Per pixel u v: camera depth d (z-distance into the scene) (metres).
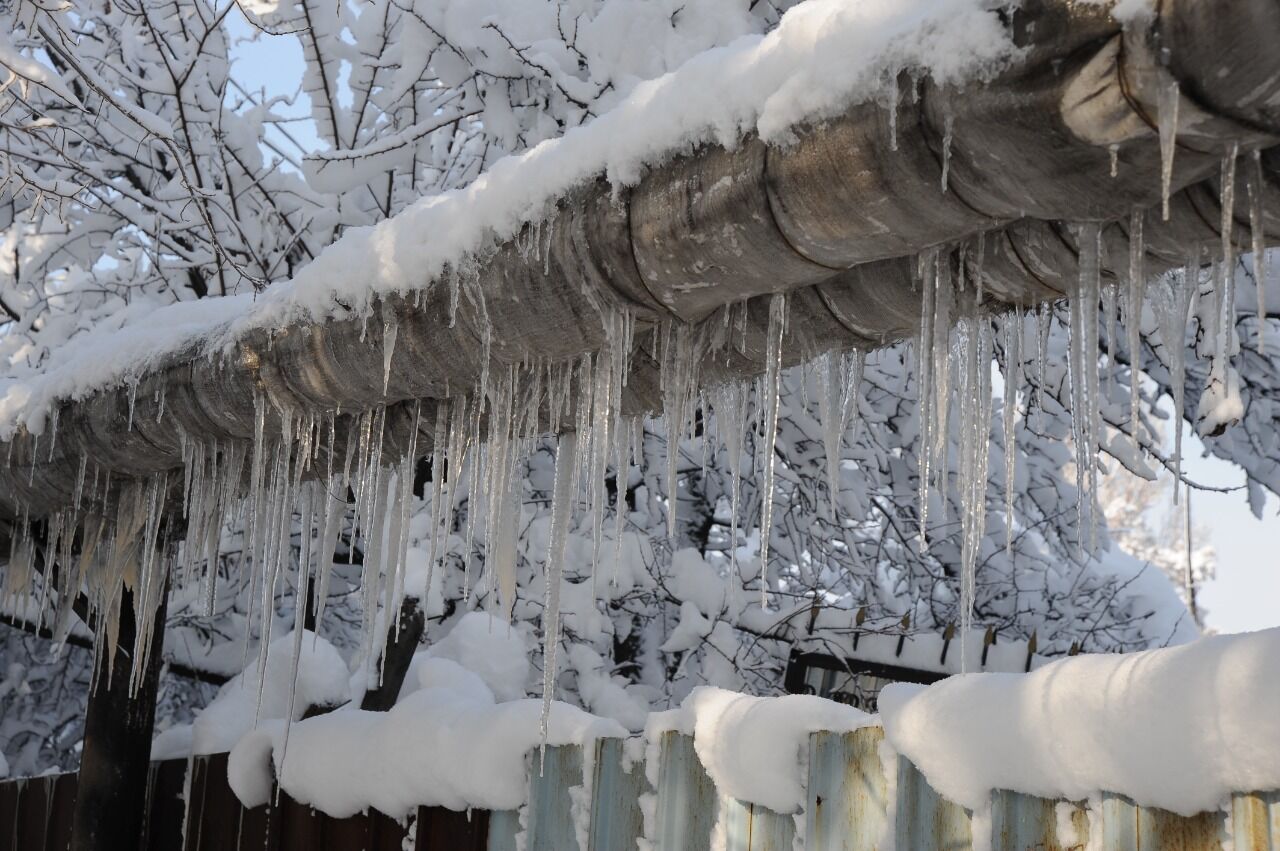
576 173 2.38
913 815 2.44
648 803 3.12
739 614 6.77
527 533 7.10
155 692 4.79
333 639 8.55
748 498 7.98
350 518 7.28
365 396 3.18
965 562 2.46
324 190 6.70
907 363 6.78
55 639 4.63
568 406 2.89
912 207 1.88
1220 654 1.86
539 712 3.54
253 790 4.58
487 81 6.29
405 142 6.40
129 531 4.24
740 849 2.84
